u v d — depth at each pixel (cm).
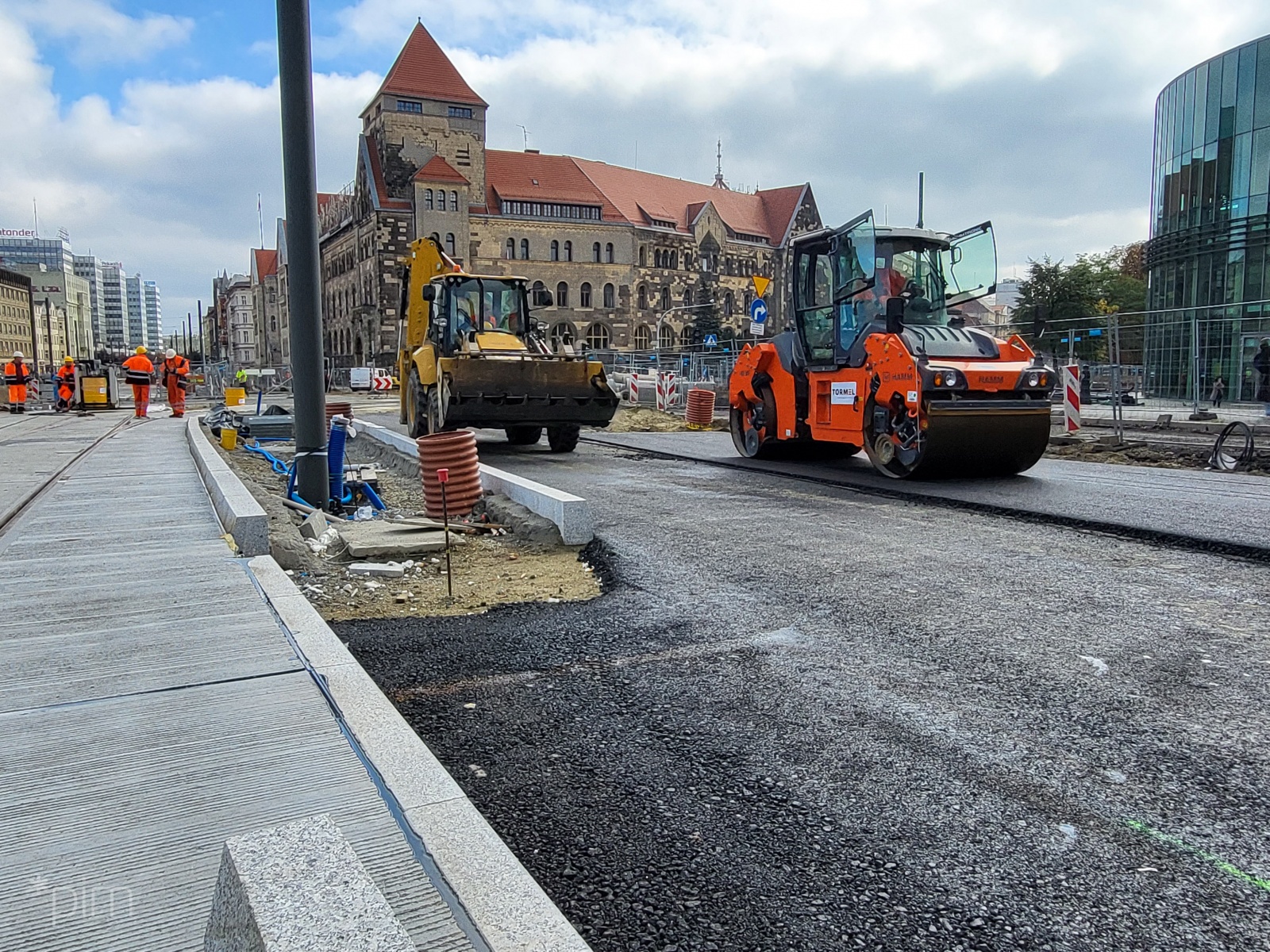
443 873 230
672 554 696
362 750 303
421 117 7044
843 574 625
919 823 285
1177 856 266
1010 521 835
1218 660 438
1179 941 227
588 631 496
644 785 312
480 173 7288
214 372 4225
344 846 158
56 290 17700
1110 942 227
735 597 565
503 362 1491
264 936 132
